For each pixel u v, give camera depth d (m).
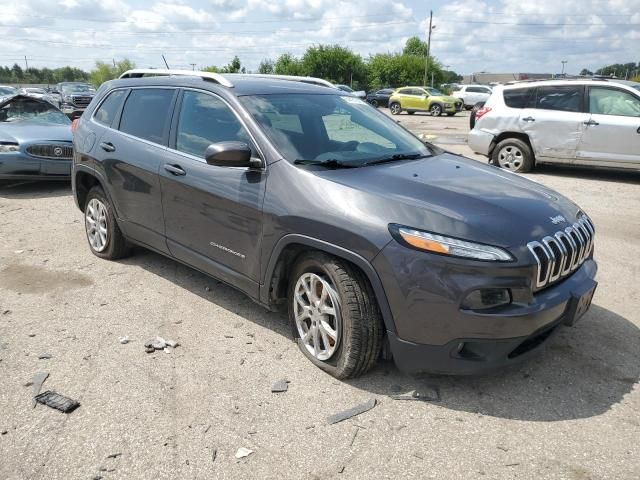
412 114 33.50
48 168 8.16
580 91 9.61
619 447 2.73
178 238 4.26
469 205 3.08
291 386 3.22
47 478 2.50
